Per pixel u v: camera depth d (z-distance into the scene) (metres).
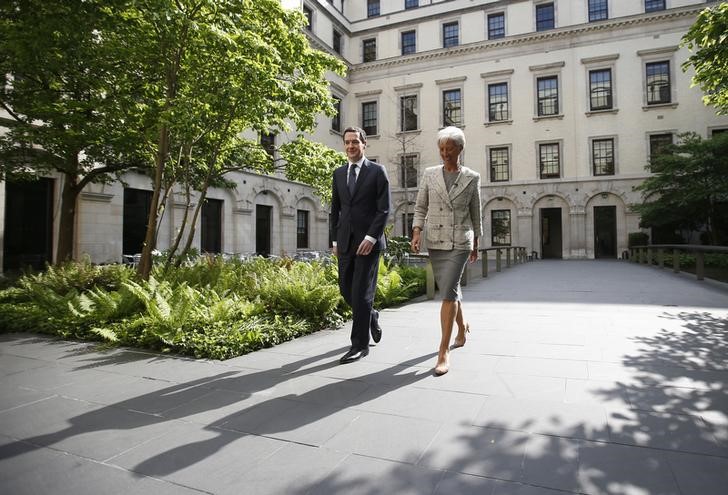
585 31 26.44
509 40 27.86
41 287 6.90
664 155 19.83
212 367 3.57
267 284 6.03
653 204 20.45
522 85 27.89
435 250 3.47
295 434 2.27
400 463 1.95
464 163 29.16
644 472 1.82
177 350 4.11
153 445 2.17
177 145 8.70
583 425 2.29
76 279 7.87
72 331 4.92
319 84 8.05
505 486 1.74
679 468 1.84
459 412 2.51
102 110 7.83
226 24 6.41
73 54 7.00
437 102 29.91
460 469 1.88
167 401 2.79
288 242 24.92
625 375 3.10
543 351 3.82
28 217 13.46
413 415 2.48
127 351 4.17
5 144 9.23
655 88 25.41
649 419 2.35
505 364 3.44
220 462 1.99
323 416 2.49
